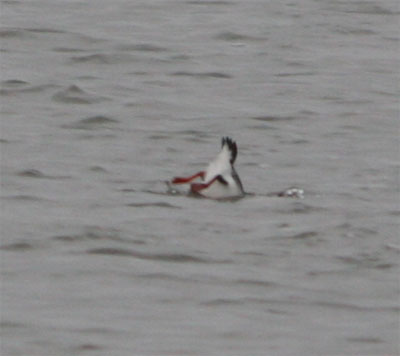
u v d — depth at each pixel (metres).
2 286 12.79
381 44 30.31
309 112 23.03
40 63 26.58
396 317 12.37
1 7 33.06
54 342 11.44
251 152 19.84
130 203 16.12
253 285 13.09
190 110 22.88
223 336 11.73
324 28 31.91
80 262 13.62
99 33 29.92
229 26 31.58
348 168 18.92
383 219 15.76
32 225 14.89
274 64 27.53
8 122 21.28
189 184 17.38
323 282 13.25
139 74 26.09
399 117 22.89
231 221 15.36
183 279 13.21
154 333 11.73
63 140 20.08
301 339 11.73
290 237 14.76
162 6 34.38
